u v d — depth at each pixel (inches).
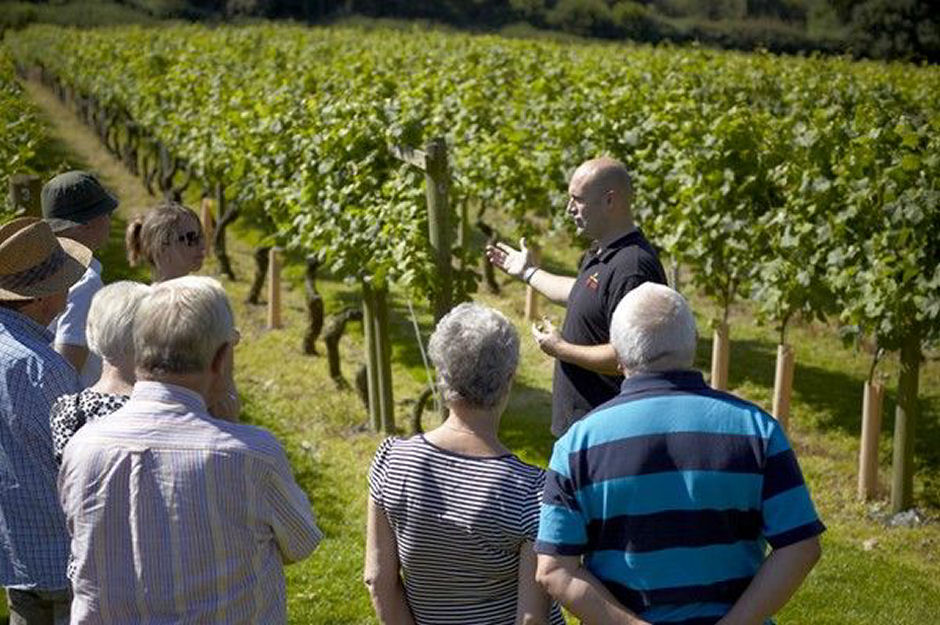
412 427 333.4
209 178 609.0
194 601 114.3
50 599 146.1
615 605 116.0
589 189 192.1
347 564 255.0
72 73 1211.2
